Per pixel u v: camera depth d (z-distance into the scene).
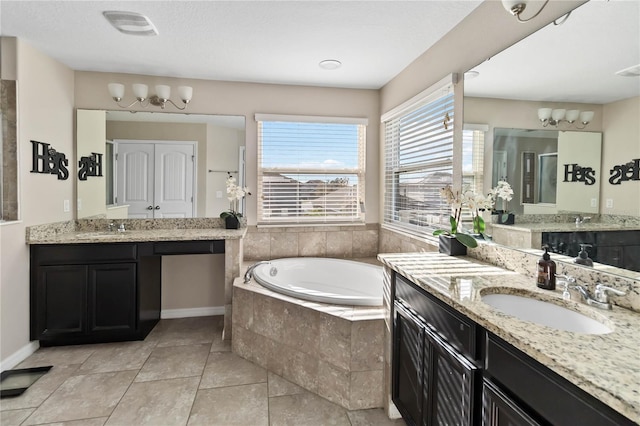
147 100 3.28
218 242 2.94
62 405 2.03
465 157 2.22
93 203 3.23
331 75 3.23
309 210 3.63
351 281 3.31
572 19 1.49
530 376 0.98
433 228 2.70
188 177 3.38
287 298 2.38
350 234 3.69
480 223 2.10
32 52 2.59
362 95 3.65
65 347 2.78
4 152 2.45
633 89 1.25
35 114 2.64
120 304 2.80
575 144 1.48
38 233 2.69
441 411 1.46
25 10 2.10
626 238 1.27
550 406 0.91
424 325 1.61
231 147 3.45
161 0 2.00
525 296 1.47
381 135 3.63
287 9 2.09
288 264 3.38
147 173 3.32
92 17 2.19
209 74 3.23
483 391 1.19
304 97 3.54
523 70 1.74
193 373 2.41
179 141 3.35
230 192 3.36
